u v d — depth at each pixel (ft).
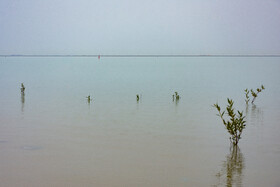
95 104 65.87
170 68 243.40
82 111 57.47
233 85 108.58
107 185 24.86
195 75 160.76
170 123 47.44
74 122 47.93
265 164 29.71
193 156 32.07
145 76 153.99
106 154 32.60
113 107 62.18
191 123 47.55
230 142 37.19
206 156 32.12
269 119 50.11
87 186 24.72
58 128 43.93
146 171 27.99
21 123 46.96
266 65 293.64
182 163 29.94
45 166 28.96
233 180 25.88
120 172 27.61
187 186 24.76
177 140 38.01
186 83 115.85
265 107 62.64
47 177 26.43
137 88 97.55
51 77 148.66
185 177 26.58
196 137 39.47
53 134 40.55
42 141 37.24
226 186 24.64
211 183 25.38
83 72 191.83
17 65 315.58
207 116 53.01
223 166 29.14
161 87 100.78
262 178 26.37
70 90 92.22
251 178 26.40
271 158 31.35
